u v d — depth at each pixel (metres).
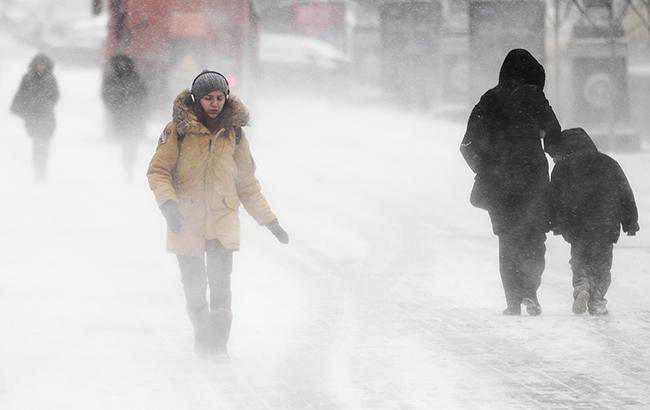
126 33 76.38
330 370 20.80
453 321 25.48
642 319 25.58
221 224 21.36
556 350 22.45
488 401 18.59
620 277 31.48
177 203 20.97
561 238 39.72
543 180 26.00
